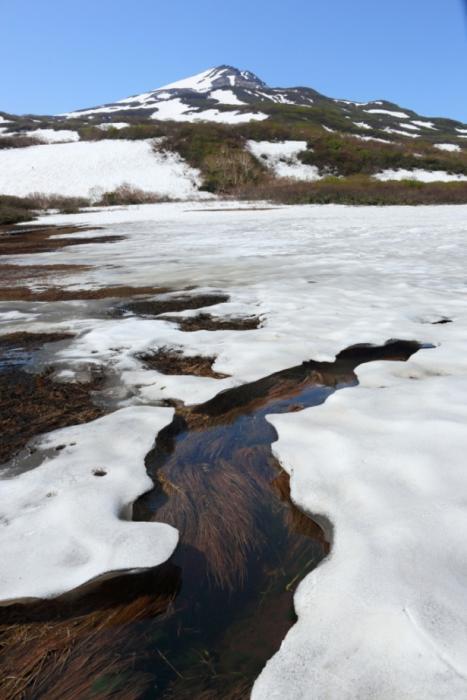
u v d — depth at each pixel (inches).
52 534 76.4
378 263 357.4
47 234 723.4
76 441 108.2
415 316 204.5
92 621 63.2
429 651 51.3
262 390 135.2
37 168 1577.3
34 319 227.8
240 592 67.2
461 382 128.0
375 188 1417.3
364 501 80.3
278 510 85.1
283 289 270.8
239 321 211.2
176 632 61.2
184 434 114.0
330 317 205.2
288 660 52.9
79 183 1525.6
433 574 62.2
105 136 1923.0
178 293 276.5
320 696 48.7
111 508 83.0
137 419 118.3
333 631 55.8
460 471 85.8
